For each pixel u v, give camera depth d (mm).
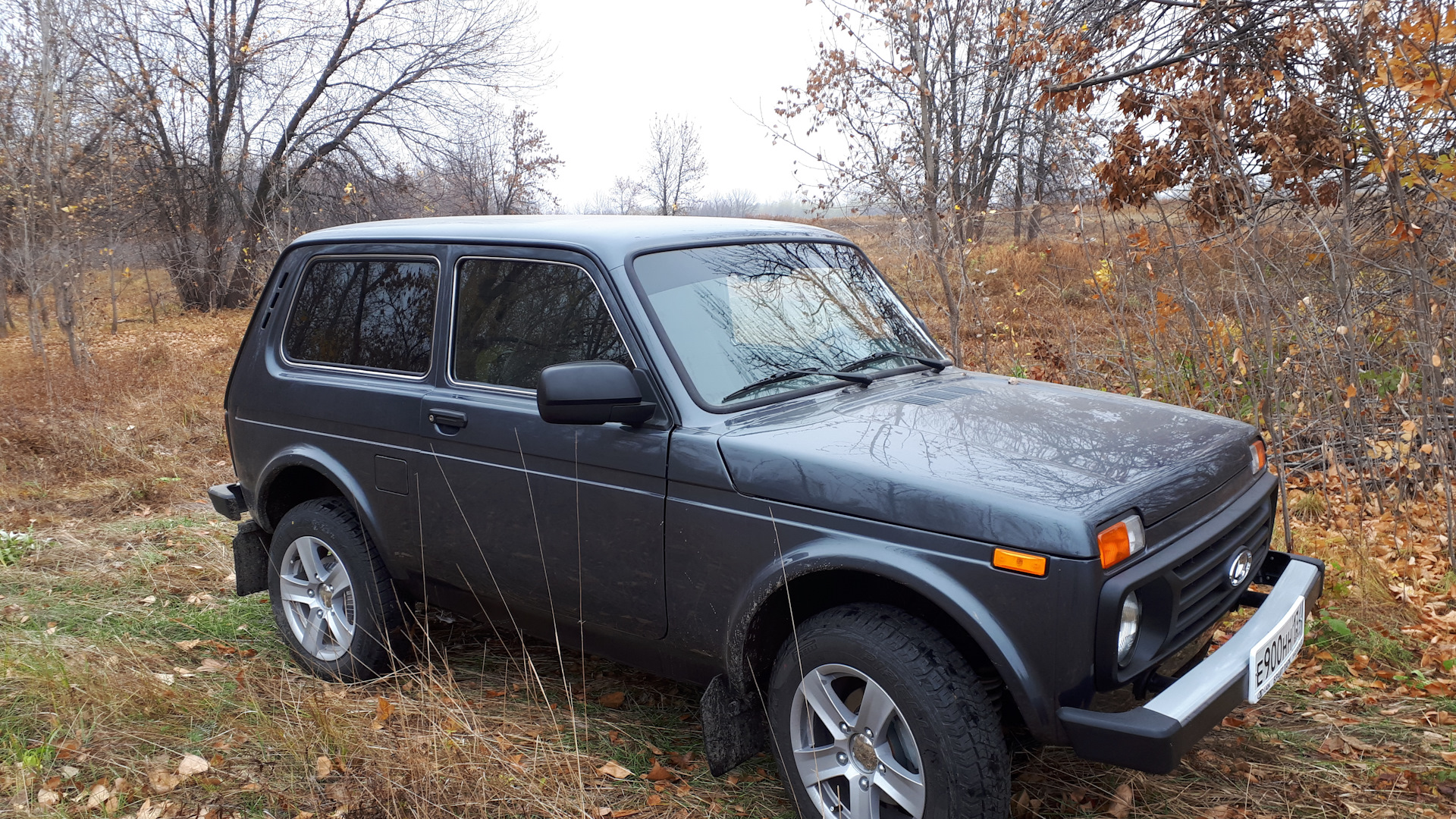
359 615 3781
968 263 9359
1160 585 2434
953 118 9328
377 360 3744
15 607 4711
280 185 22891
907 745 2531
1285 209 6305
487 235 3512
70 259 13117
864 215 9484
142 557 5480
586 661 4074
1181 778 3137
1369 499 5480
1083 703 2330
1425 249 5906
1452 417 5273
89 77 15742
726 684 2910
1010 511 2354
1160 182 8531
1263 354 5996
